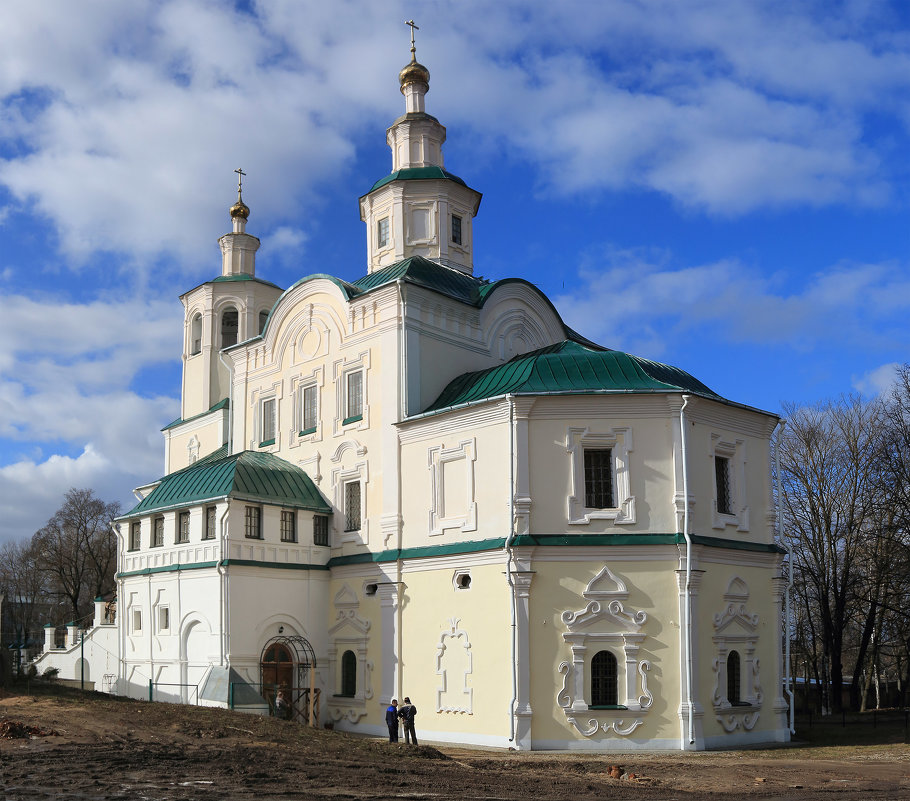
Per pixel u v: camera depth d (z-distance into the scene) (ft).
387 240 152.35
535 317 143.74
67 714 93.35
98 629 155.22
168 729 89.76
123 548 139.54
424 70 159.12
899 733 120.88
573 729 99.86
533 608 102.94
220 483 123.65
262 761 75.97
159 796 60.34
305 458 135.03
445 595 111.86
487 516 108.78
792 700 112.78
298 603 124.98
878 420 180.24
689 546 102.63
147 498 138.72
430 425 117.39
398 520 119.34
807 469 184.14
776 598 115.03
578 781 74.43
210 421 170.60
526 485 105.60
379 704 117.39
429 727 110.63
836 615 172.45
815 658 192.54
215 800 59.67
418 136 155.63
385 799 62.44
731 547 109.29
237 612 118.42
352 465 127.54
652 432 106.63
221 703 112.98
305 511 127.95
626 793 68.33
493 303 136.36
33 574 338.95
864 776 79.15
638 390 106.22
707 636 104.53
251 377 147.84
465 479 112.27
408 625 115.75
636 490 105.40
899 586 167.22
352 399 130.52
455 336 130.41
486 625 106.32
